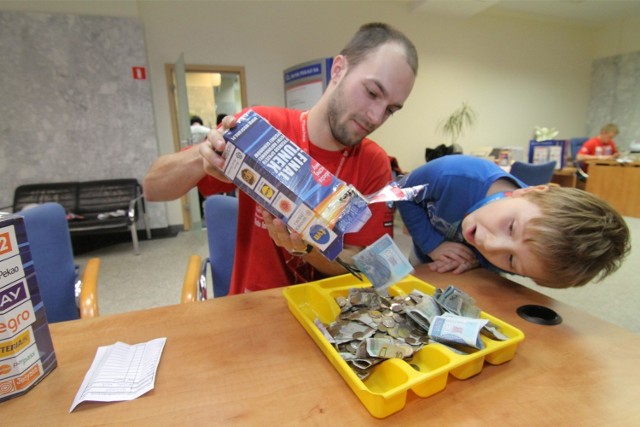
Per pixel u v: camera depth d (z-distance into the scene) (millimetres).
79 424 416
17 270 455
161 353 545
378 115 750
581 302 2109
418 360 523
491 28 5355
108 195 3529
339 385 478
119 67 3457
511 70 5637
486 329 535
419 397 458
